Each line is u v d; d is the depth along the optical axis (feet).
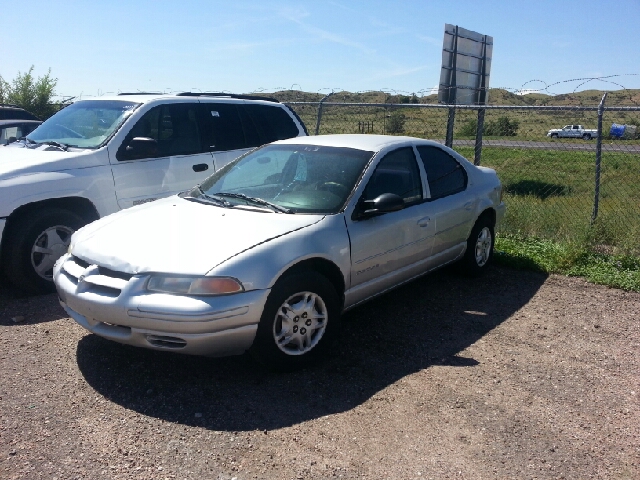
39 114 59.41
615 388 13.33
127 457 10.42
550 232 27.37
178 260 12.69
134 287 12.54
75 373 13.61
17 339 15.51
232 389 12.96
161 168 21.39
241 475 9.96
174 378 13.43
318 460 10.41
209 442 10.91
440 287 20.63
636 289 20.42
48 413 11.85
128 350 14.87
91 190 19.56
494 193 21.52
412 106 29.22
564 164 61.62
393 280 16.89
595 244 24.77
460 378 13.69
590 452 10.79
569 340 16.16
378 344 15.64
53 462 10.24
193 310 12.01
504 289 20.58
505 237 26.78
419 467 10.25
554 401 12.67
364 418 11.84
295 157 17.19
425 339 16.05
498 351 15.33
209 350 12.46
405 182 17.49
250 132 24.54
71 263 14.30
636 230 24.85
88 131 21.24
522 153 69.67
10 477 9.78
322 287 13.98
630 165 60.34
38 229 18.54
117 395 12.63
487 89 44.16
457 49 40.37
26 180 18.26
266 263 12.86
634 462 10.50
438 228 18.29
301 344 13.75
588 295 20.10
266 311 12.87
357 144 17.34
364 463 10.34
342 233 14.70
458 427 11.56
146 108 21.47
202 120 23.07
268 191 16.12
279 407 12.22
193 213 15.03
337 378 13.60
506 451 10.77
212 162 22.91
